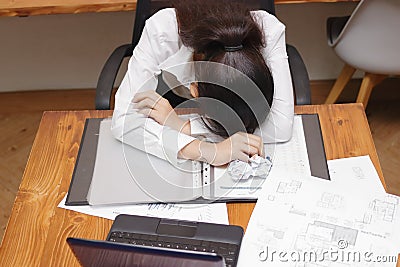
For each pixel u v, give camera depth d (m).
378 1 1.77
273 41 1.33
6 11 1.80
